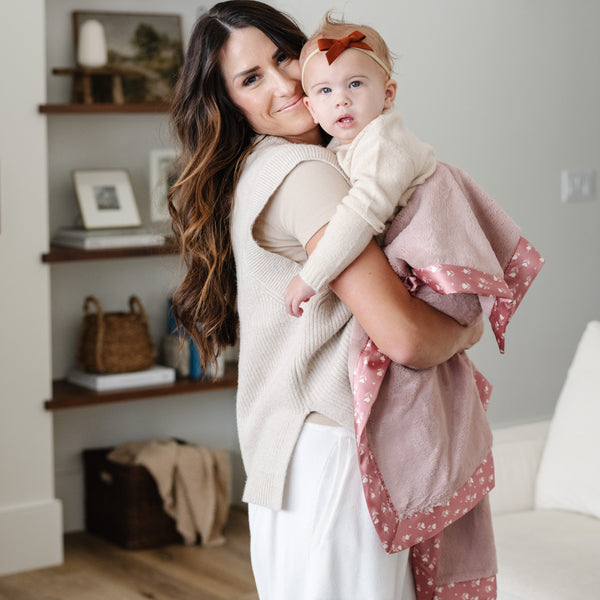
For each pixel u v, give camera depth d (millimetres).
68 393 3285
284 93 1409
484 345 3762
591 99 3920
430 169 1312
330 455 1326
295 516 1354
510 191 3770
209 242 1487
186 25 3646
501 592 1976
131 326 3396
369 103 1343
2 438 3146
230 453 3887
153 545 3373
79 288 3543
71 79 3463
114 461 3387
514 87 3723
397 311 1220
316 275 1219
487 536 1496
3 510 3158
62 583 3061
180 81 1491
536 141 3803
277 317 1346
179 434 3785
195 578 3080
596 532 2174
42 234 3139
